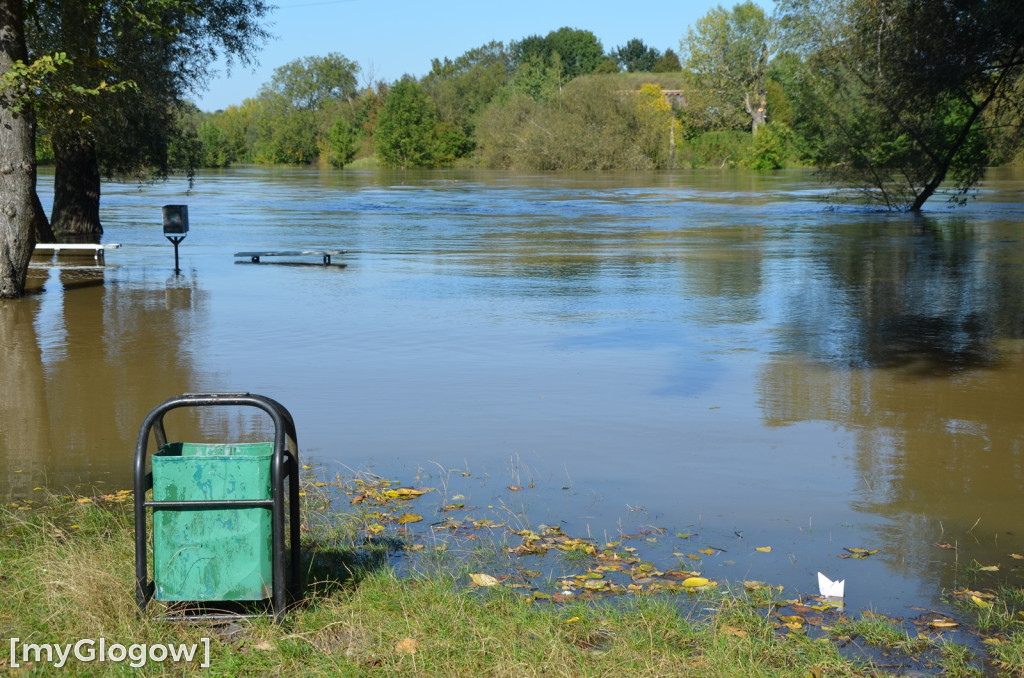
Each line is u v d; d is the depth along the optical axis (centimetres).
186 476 460
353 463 765
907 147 3900
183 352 1195
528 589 523
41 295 1694
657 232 3070
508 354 1186
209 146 12556
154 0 1731
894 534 620
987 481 727
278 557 464
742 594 518
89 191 2970
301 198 5038
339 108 14100
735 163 9825
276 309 1538
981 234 2986
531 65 12544
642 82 12575
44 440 828
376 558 564
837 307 1576
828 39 4059
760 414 912
